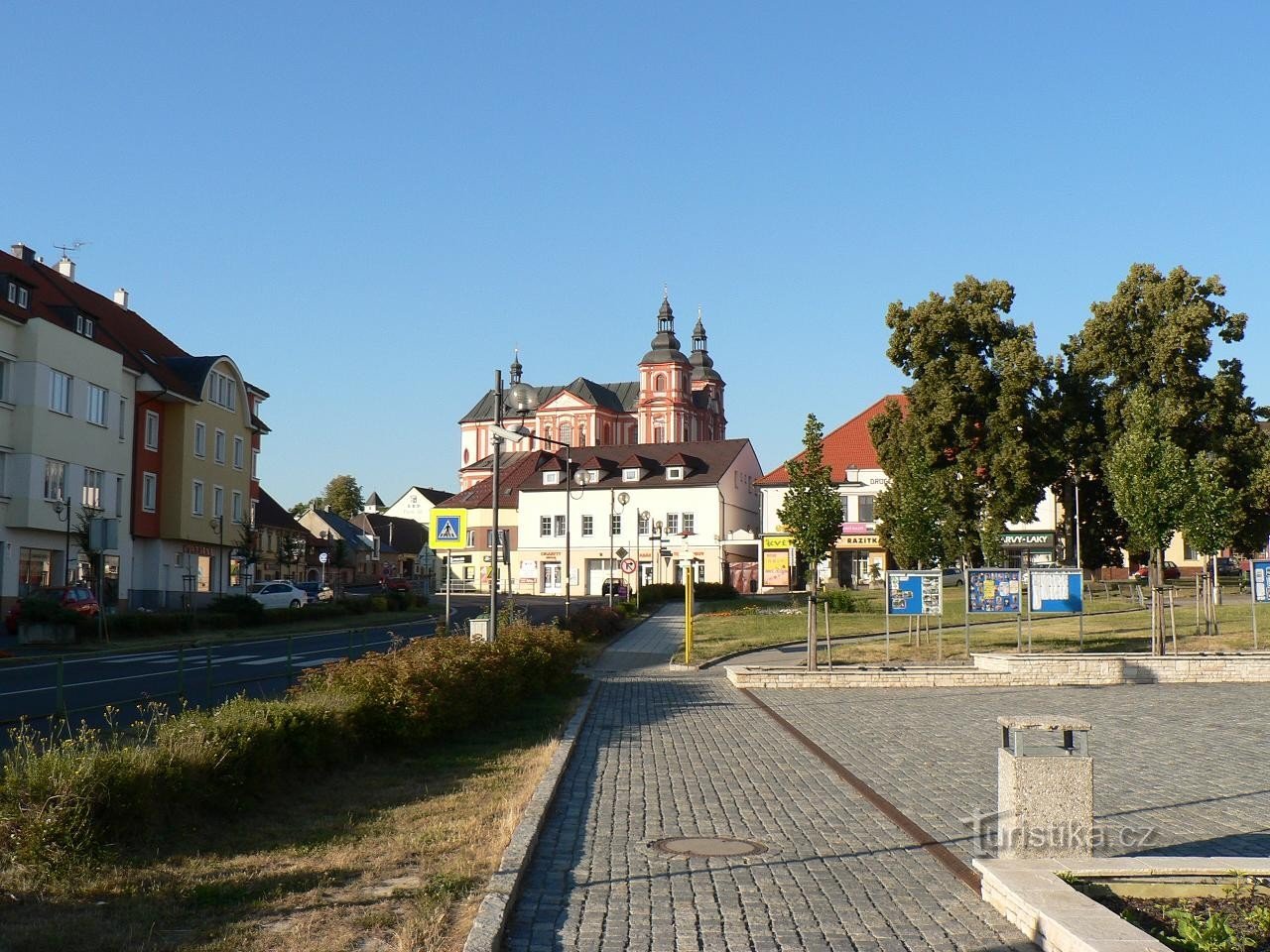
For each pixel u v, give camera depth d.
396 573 133.62
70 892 7.56
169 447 56.91
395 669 14.97
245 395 65.31
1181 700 21.62
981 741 16.30
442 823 10.09
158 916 7.09
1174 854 9.20
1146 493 26.95
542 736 16.48
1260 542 47.81
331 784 12.23
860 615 46.78
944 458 51.56
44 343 45.50
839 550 78.12
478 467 117.75
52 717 10.59
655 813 11.09
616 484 92.19
